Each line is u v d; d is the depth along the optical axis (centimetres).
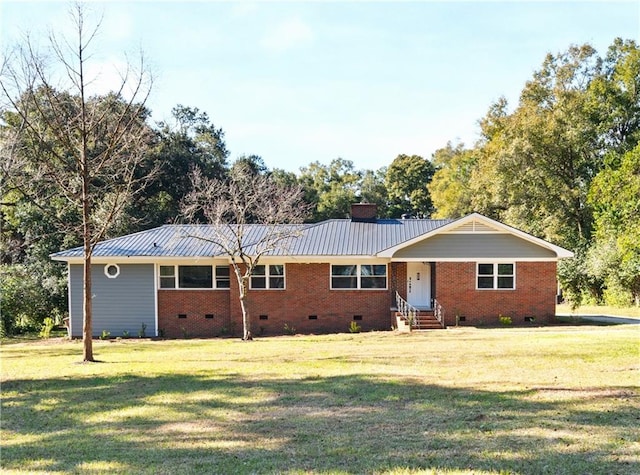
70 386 1337
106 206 3189
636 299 3656
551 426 890
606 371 1311
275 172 6456
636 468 705
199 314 2858
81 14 3716
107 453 831
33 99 1834
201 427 952
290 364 1560
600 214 3894
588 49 4588
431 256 2738
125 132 1994
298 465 752
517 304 2717
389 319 2814
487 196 4853
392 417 973
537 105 4678
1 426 1003
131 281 2848
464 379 1264
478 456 765
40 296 3247
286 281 2839
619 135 4469
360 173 8056
